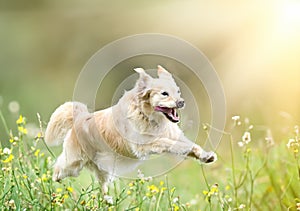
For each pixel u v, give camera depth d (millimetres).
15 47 32031
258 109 17031
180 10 28625
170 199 8453
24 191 8578
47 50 31984
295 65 20438
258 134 14859
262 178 11031
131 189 8672
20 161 8742
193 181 12656
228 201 9016
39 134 8789
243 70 21906
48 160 9094
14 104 15656
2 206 7676
